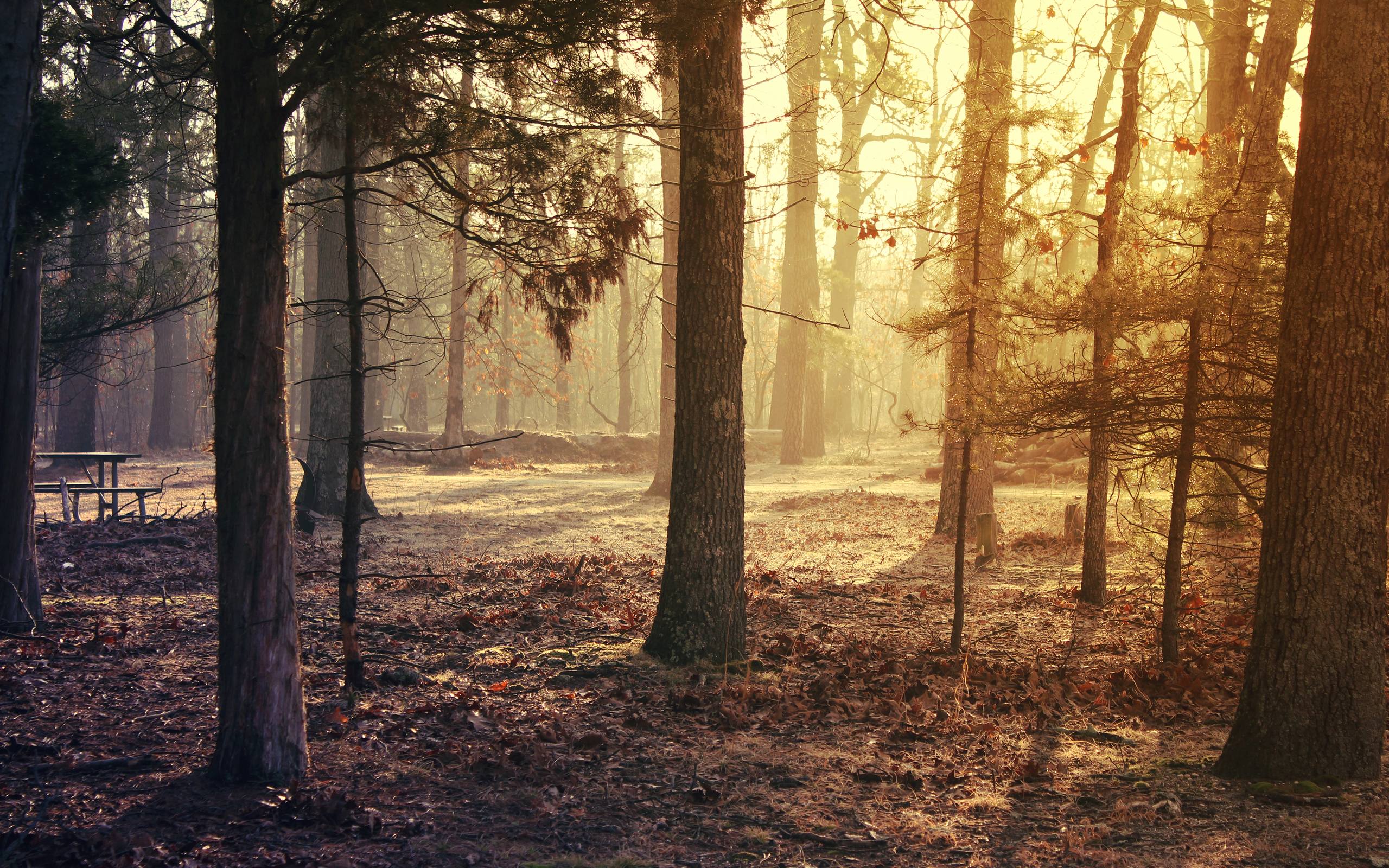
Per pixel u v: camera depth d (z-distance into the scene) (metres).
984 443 14.40
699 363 7.69
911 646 8.17
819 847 4.21
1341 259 4.76
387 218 34.28
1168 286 7.36
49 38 7.37
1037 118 7.82
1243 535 12.18
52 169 7.70
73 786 4.61
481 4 4.55
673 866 3.99
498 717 6.03
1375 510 4.80
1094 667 7.43
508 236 5.88
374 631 8.43
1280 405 4.96
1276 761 4.83
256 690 4.74
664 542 15.84
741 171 7.75
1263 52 14.06
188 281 15.13
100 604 9.15
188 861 3.77
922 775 5.09
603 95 5.33
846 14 11.52
